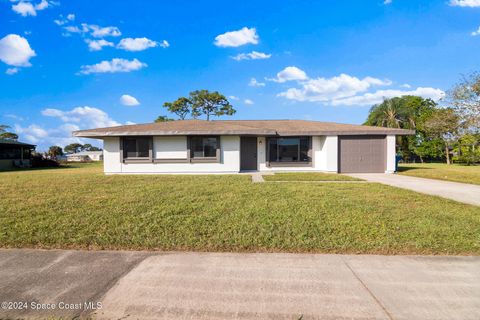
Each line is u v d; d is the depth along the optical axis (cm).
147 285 276
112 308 238
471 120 2217
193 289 268
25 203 628
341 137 1484
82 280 286
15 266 318
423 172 1523
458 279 288
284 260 334
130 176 1275
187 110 4172
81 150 9825
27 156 2791
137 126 1580
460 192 818
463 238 397
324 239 392
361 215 519
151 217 505
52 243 387
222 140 1460
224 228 442
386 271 305
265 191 798
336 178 1182
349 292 262
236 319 223
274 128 1573
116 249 371
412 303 245
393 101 3312
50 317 225
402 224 461
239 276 294
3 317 225
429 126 2881
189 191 798
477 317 225
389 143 1470
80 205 607
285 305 242
